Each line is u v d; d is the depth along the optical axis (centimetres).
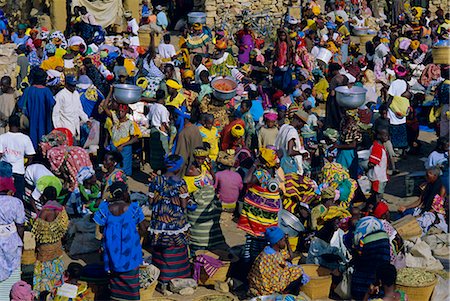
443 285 989
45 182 1110
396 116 1537
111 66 1708
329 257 1016
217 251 1062
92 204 1122
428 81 1820
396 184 1425
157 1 2578
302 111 1274
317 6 2495
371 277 970
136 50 1928
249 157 1223
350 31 2566
